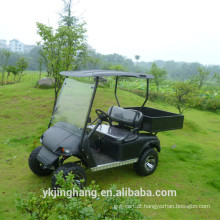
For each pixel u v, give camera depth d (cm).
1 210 266
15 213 262
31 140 514
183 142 576
